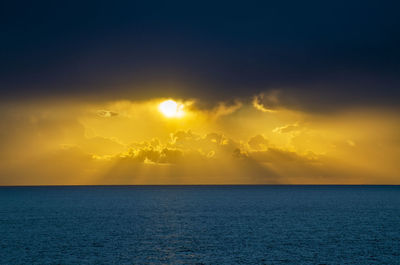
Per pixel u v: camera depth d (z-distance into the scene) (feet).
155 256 179.01
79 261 168.86
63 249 193.06
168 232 249.96
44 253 183.73
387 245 206.49
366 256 180.96
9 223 295.89
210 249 195.11
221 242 214.28
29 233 244.01
